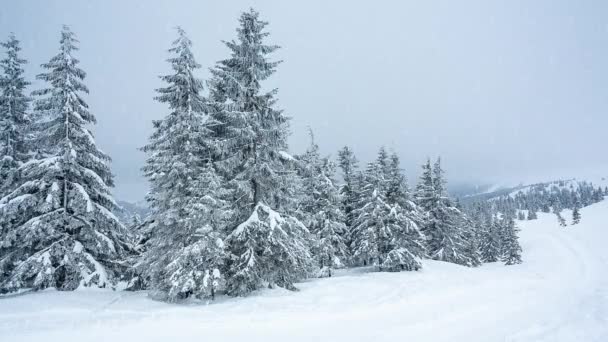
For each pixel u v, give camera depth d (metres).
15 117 20.16
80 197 17.16
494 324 10.32
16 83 20.12
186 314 11.60
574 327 9.63
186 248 14.48
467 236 52.06
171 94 16.50
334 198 29.42
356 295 16.12
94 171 19.11
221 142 16.77
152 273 15.62
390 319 11.20
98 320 10.83
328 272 28.23
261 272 16.25
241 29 17.31
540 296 15.77
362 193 34.00
